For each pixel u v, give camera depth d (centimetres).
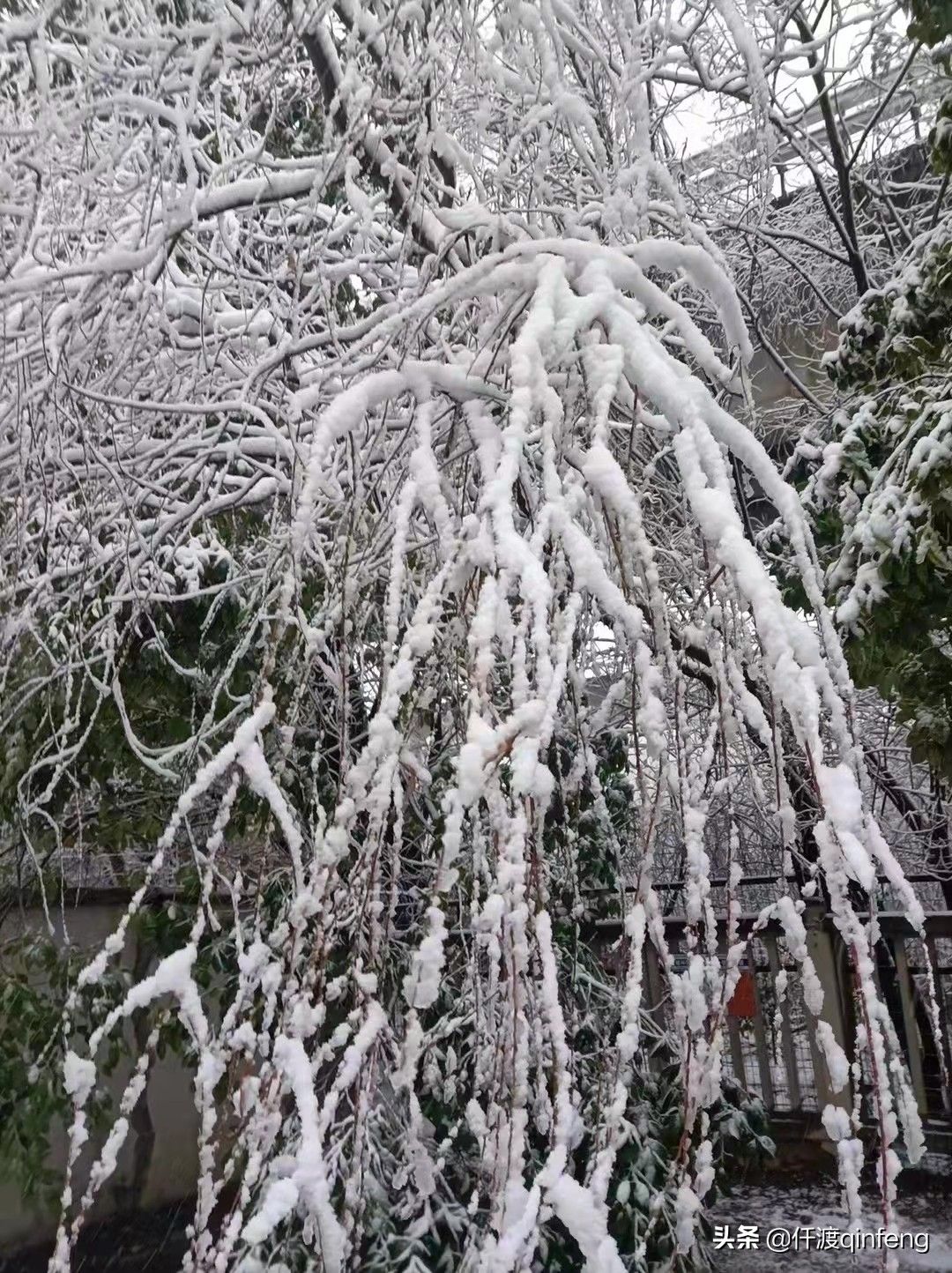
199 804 361
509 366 176
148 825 407
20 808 344
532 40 270
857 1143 124
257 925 161
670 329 215
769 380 643
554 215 252
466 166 267
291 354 232
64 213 292
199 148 252
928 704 345
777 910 142
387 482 231
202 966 392
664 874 591
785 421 601
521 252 182
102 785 399
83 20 245
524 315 194
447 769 255
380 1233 267
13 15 259
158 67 231
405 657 136
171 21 254
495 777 127
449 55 274
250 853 363
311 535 217
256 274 322
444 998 304
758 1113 398
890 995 513
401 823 157
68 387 242
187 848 397
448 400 205
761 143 270
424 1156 153
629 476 172
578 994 322
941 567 306
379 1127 275
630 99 251
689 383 166
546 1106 137
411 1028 122
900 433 339
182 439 277
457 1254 272
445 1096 273
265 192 242
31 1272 418
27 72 251
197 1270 125
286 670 244
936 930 499
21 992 368
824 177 582
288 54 232
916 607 314
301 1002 129
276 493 272
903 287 369
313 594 299
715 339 560
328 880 136
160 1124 474
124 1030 398
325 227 319
